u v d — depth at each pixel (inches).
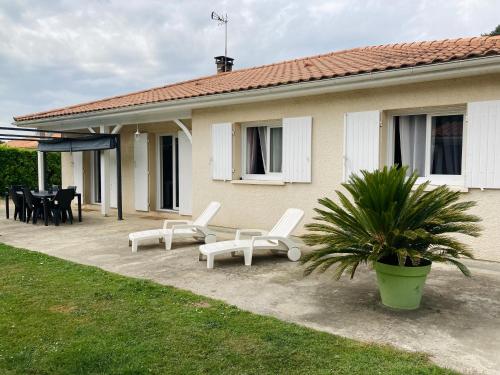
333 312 193.5
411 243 196.4
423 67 268.5
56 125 631.2
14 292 224.1
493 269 266.8
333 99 338.6
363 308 198.5
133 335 167.5
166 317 185.9
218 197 428.1
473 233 195.0
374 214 187.3
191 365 143.2
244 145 417.4
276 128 396.2
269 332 167.8
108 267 285.3
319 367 140.3
